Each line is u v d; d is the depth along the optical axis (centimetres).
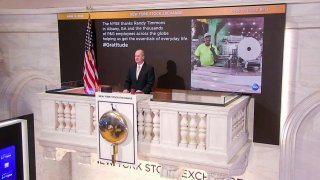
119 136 586
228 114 529
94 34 765
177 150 564
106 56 759
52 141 660
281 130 631
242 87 649
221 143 537
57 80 833
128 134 587
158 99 588
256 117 643
